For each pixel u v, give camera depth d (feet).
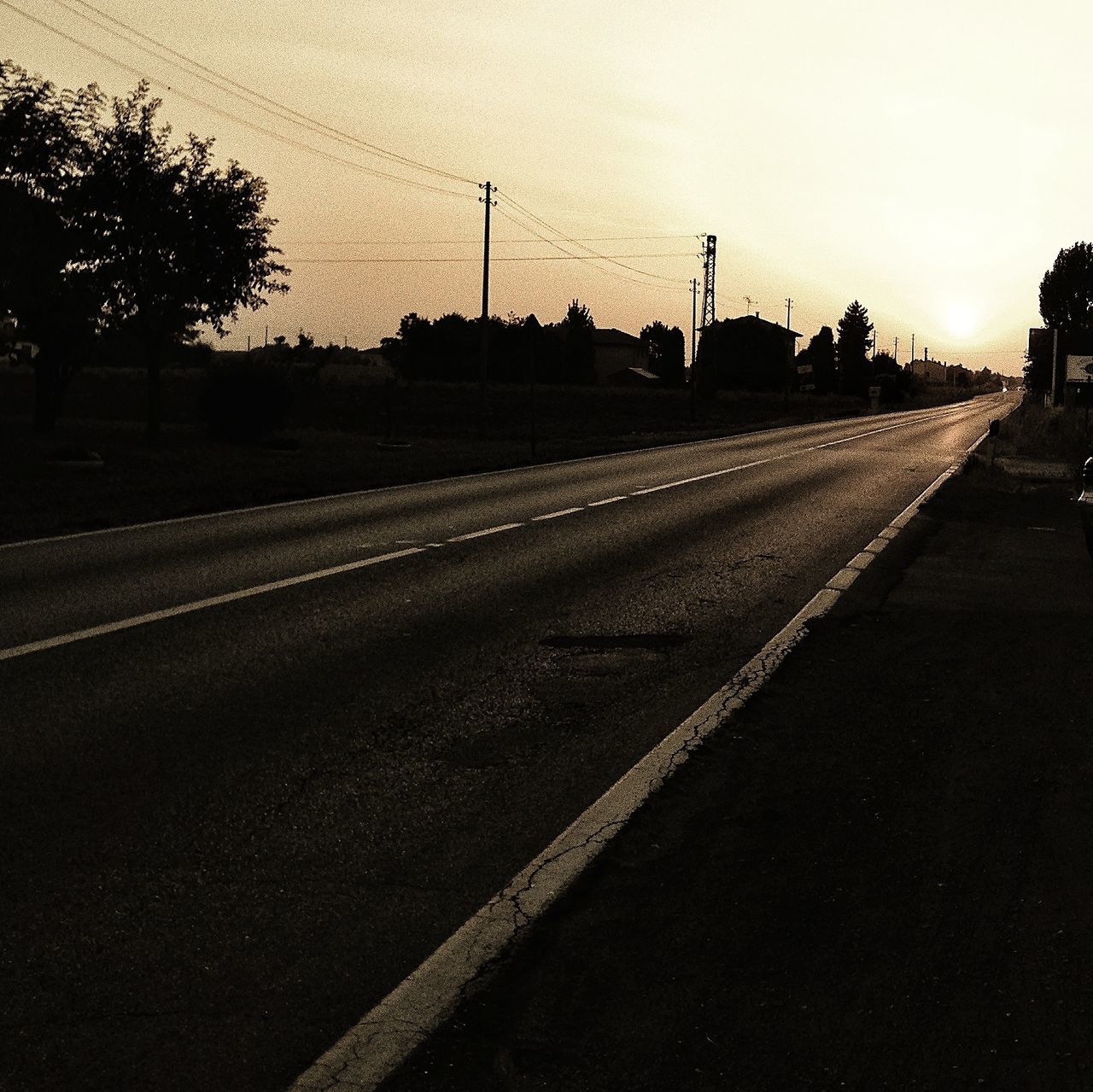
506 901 13.23
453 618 29.73
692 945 12.15
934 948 12.10
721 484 72.79
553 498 61.87
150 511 52.54
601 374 461.78
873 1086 9.62
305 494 62.28
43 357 111.65
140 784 16.99
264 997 11.10
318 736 19.56
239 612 29.76
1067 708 22.06
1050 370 230.07
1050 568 41.27
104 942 12.17
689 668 25.12
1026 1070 9.85
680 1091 9.55
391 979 11.49
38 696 21.50
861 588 35.47
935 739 19.88
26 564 37.45
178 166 100.94
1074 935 12.44
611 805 16.46
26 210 92.12
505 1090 9.57
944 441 137.69
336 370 381.60
